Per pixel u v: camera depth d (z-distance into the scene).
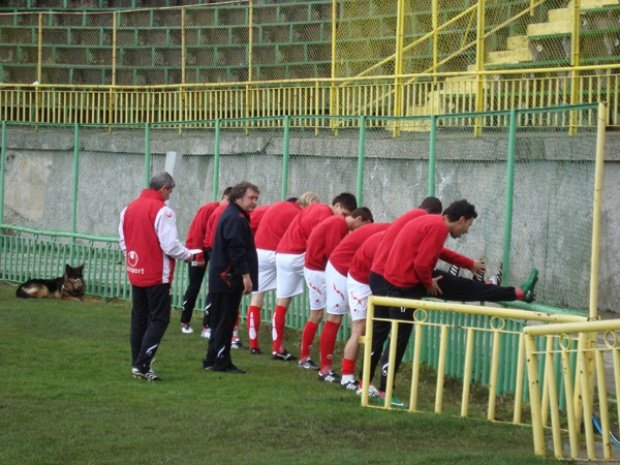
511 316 11.16
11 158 29.09
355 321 13.35
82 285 21.78
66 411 11.26
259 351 16.30
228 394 12.49
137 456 9.52
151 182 13.23
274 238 16.16
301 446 10.00
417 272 12.23
